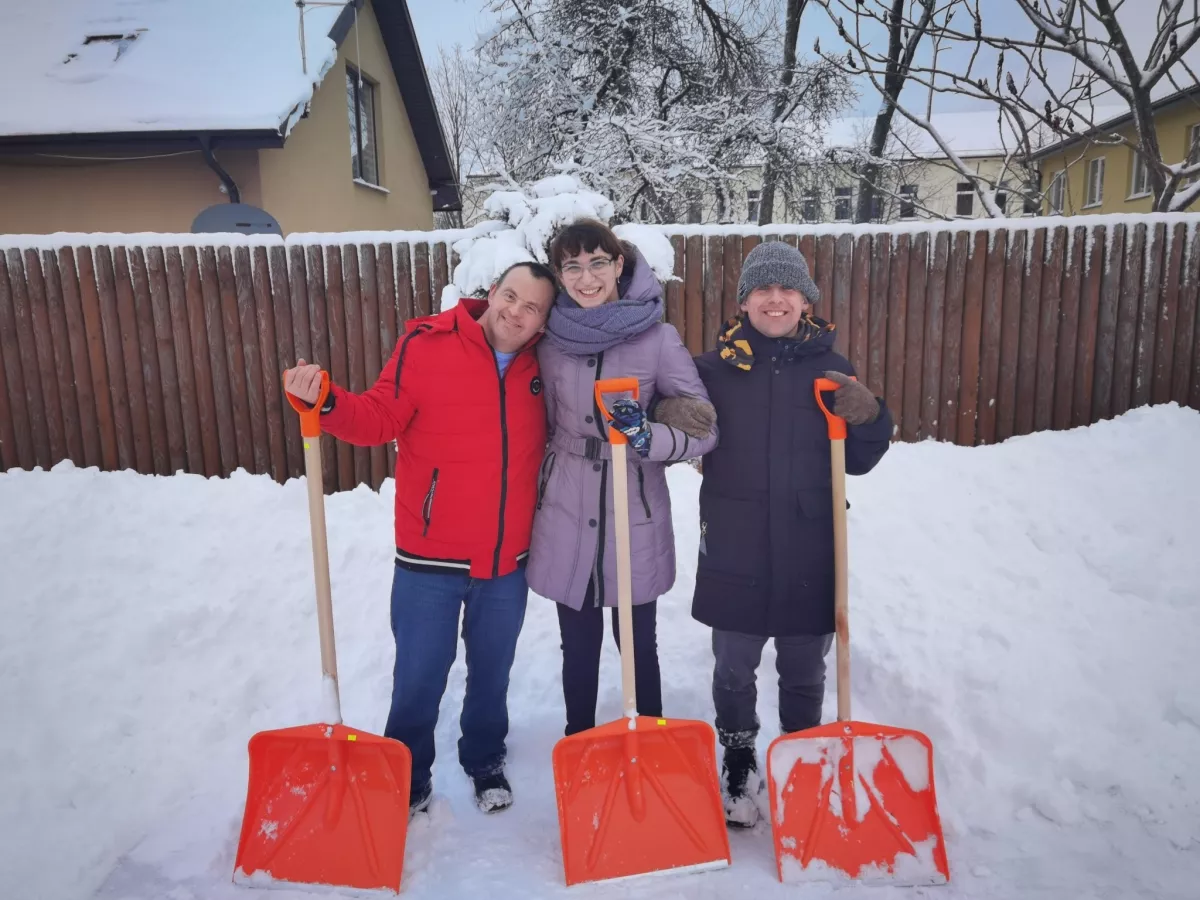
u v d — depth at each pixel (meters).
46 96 6.79
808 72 9.93
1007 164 7.18
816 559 2.11
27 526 3.91
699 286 4.95
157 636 3.07
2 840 2.08
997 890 1.87
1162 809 2.06
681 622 3.33
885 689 2.69
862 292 4.86
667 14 10.33
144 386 5.21
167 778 2.38
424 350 2.11
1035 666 2.61
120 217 6.92
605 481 2.16
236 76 6.98
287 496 4.62
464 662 3.11
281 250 5.03
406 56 10.93
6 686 2.69
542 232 3.89
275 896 1.91
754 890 1.90
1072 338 4.78
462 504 2.12
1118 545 3.24
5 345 5.18
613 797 2.03
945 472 4.24
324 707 2.07
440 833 2.16
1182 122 13.17
